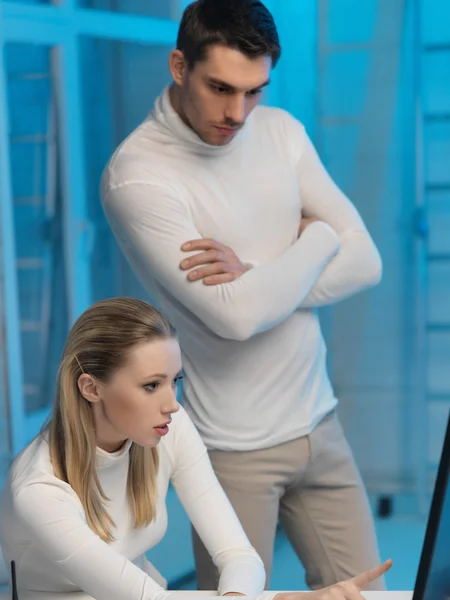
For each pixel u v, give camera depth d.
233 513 2.73
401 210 6.14
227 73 2.79
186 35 2.86
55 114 5.51
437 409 6.25
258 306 2.96
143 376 2.37
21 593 2.54
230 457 3.19
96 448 2.48
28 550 2.48
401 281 6.20
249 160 3.17
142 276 3.23
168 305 3.17
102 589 2.34
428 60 5.99
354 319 6.29
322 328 6.34
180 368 2.46
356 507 3.34
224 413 3.17
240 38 2.77
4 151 4.98
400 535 5.84
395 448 6.34
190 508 2.72
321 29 6.07
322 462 3.28
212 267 2.97
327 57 6.10
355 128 6.14
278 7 6.08
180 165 3.07
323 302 3.21
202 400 3.20
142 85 5.77
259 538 3.22
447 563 1.95
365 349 6.30
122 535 2.62
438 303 6.18
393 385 6.29
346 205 3.33
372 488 6.37
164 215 3.00
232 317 2.95
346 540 3.32
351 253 3.24
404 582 5.16
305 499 3.35
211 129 2.93
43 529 2.37
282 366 3.17
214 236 3.11
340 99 6.12
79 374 2.42
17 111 5.42
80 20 5.49
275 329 3.15
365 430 6.36
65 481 2.48
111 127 5.78
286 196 3.22
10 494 2.45
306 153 3.33
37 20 5.23
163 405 2.41
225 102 2.87
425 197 6.11
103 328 2.39
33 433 5.44
